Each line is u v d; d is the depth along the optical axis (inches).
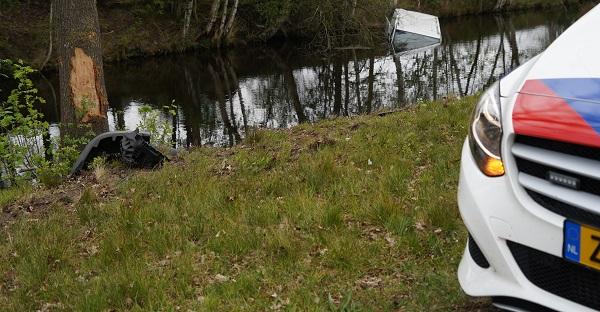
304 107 812.0
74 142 369.4
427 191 186.1
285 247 156.0
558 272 88.5
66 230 187.0
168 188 221.9
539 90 97.3
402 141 252.5
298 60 1162.0
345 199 188.9
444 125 275.6
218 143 635.5
